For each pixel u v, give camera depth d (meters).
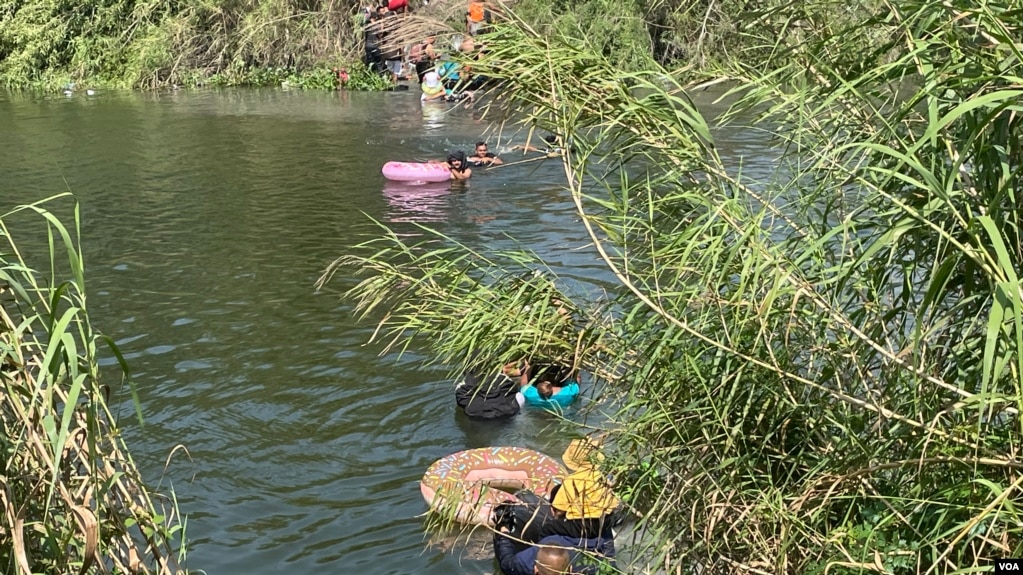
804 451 3.94
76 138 18.00
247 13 26.47
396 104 22.25
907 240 3.60
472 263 5.04
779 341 3.85
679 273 3.76
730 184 4.16
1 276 2.73
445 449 6.43
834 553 3.41
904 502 3.35
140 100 23.56
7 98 24.14
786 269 3.66
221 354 7.84
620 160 4.35
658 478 4.20
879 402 3.67
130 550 2.88
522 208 12.78
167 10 26.78
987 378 2.53
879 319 3.74
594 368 4.63
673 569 3.87
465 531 5.46
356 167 15.45
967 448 3.19
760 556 3.66
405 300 5.33
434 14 4.53
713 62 4.39
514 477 5.84
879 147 2.93
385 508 5.75
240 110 21.62
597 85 4.04
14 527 2.48
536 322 4.53
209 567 5.13
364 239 11.38
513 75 4.03
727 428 3.76
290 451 6.35
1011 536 3.09
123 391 7.12
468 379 6.84
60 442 2.36
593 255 10.23
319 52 25.72
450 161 14.41
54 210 12.60
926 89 3.02
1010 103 2.80
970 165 3.54
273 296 9.28
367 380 7.37
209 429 6.59
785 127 4.81
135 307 8.93
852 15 4.11
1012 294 2.53
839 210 4.32
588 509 4.88
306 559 5.25
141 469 6.05
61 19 26.80
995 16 3.03
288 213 12.55
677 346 3.98
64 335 2.42
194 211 12.64
